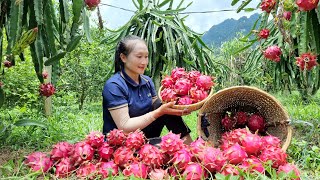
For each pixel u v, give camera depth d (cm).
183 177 120
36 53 180
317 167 152
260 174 118
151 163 129
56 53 180
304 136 210
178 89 154
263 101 167
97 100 707
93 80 556
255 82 575
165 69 329
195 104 151
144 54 162
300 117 269
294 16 189
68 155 147
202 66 327
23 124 206
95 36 553
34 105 358
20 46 143
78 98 587
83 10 180
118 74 166
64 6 182
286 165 130
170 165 135
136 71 162
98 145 141
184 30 305
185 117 361
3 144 207
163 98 156
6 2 180
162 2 327
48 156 157
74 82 551
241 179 121
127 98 162
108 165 133
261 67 429
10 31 159
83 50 541
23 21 180
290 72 340
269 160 127
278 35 297
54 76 204
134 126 152
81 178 129
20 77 354
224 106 178
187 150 129
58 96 487
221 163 124
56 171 137
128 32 323
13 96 357
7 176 139
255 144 134
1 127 210
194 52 340
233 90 159
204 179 123
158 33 326
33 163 142
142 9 314
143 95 170
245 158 129
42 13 169
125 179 125
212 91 163
